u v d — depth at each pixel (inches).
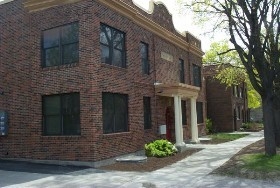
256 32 588.1
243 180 450.3
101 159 598.2
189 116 1067.3
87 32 604.7
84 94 600.4
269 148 597.6
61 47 637.9
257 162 540.1
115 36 693.3
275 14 600.1
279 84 751.7
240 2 587.2
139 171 540.7
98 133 596.4
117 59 695.1
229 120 1517.0
